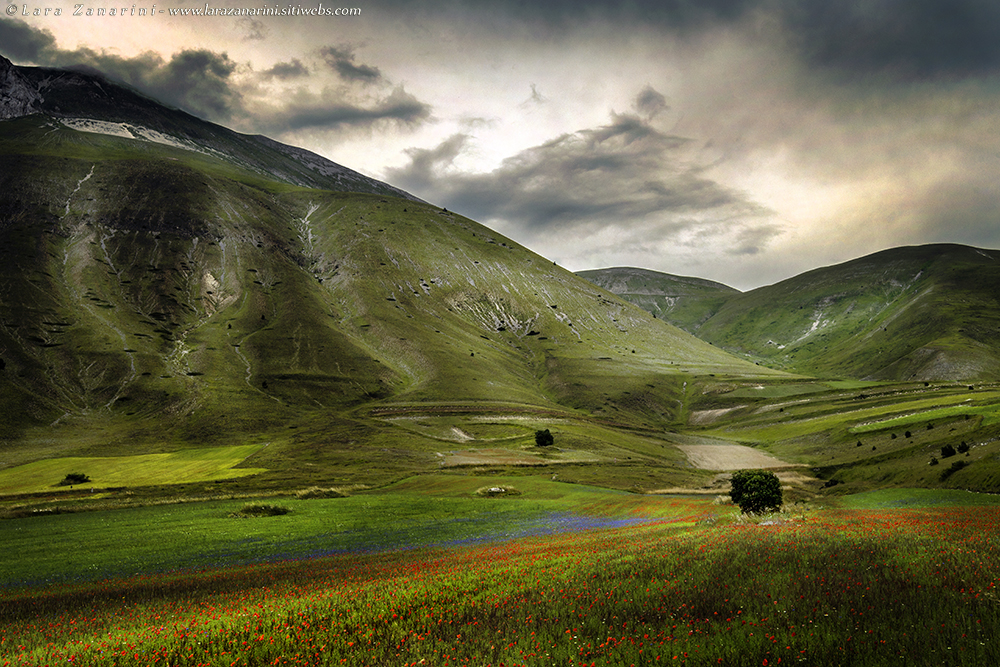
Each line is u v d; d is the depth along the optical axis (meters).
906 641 10.41
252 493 78.69
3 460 123.00
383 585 21.16
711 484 97.56
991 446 70.50
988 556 16.67
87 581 33.44
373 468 107.31
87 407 163.75
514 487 83.06
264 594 22.58
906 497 52.75
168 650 13.81
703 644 11.25
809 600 13.39
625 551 24.80
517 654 11.62
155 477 101.12
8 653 15.35
